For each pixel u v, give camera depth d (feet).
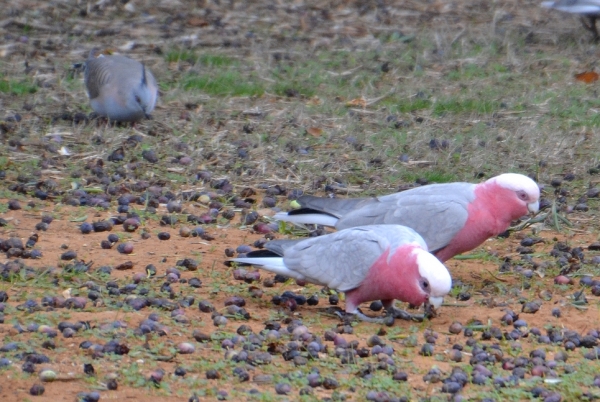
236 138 52.75
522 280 36.73
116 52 68.59
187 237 39.99
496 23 79.51
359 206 35.73
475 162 50.44
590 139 54.95
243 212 43.01
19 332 28.94
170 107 57.82
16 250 36.29
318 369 27.58
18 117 53.72
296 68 66.69
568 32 77.05
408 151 52.03
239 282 35.42
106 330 29.43
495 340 30.73
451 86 64.44
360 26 77.77
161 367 27.32
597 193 47.03
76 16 75.61
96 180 46.03
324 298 34.71
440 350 29.63
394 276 30.58
